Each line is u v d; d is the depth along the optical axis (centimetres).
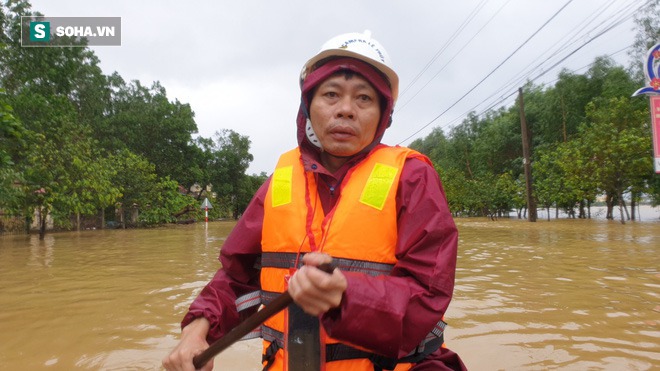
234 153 4538
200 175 3431
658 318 374
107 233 1847
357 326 99
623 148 1519
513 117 3325
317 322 108
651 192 1705
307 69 145
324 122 134
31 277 633
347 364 119
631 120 1672
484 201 2597
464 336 330
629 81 2222
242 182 4594
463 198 2727
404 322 108
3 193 1122
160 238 1463
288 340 109
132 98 3303
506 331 341
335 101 134
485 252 838
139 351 314
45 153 1436
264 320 102
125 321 391
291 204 133
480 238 1161
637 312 393
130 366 287
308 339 108
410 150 136
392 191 126
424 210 121
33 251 1016
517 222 2167
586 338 324
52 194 1421
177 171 3256
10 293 518
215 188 4372
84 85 2809
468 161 3944
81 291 525
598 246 890
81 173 1609
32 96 1533
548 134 2752
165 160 3253
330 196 134
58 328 374
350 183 130
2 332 363
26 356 308
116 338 343
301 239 128
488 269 631
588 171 1655
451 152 4103
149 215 2595
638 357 287
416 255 117
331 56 138
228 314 142
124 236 1603
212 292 142
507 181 2642
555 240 1045
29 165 1405
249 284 152
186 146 3347
